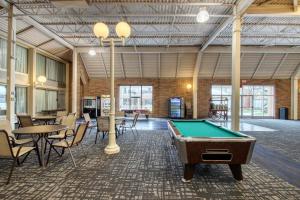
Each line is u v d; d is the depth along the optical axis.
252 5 5.57
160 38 9.62
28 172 3.46
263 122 11.45
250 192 2.79
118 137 6.67
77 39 9.77
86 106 12.57
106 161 4.09
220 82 13.43
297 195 2.71
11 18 6.00
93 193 2.73
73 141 3.78
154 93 13.45
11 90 5.99
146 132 7.67
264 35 8.98
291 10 5.52
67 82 12.36
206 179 3.20
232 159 2.93
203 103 13.52
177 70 12.73
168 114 13.28
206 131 3.78
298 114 13.21
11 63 6.01
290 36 9.04
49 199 2.57
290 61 12.16
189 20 7.43
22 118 5.94
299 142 6.06
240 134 3.25
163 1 5.72
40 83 9.54
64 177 3.26
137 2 5.70
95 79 13.39
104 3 5.72
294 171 3.60
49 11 6.71
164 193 2.74
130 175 3.36
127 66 12.49
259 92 14.04
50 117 6.96
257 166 3.86
